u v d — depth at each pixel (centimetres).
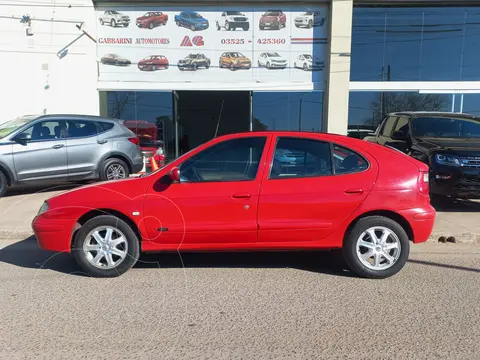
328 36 1303
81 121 961
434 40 1338
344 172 482
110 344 340
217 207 469
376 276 481
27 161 884
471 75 1351
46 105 1277
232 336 353
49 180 913
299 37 1310
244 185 473
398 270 480
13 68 1252
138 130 1339
